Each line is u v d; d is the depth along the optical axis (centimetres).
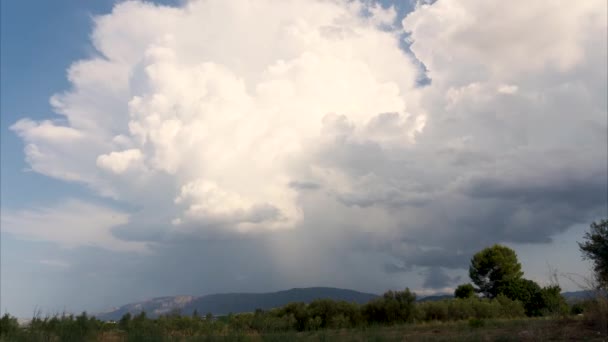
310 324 3011
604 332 1586
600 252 1898
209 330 1794
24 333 1681
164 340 1605
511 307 3741
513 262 5988
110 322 2031
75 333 1656
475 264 6081
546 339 1587
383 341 1675
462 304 3378
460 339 1703
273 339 1652
